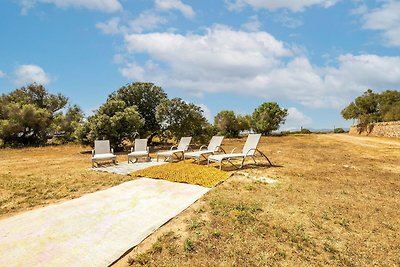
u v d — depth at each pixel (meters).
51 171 8.99
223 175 7.97
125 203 5.54
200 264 3.36
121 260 3.47
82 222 4.55
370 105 38.62
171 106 19.08
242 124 35.06
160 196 6.02
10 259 3.41
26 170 9.30
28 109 23.02
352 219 4.90
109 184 7.14
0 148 20.31
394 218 4.99
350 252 3.76
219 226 4.38
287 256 3.59
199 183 7.08
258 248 3.75
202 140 20.50
